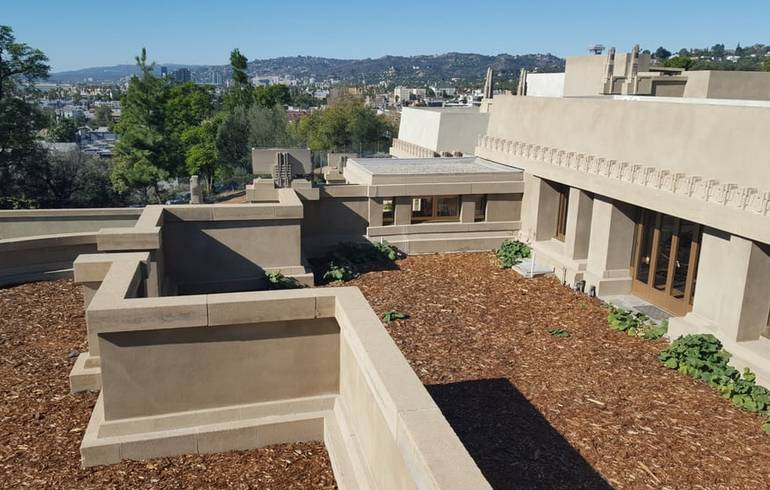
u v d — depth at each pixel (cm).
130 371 680
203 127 5800
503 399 904
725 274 1061
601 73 2334
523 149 1797
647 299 1366
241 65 8144
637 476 721
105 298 686
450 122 3166
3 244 1294
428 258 1738
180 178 5912
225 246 1364
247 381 722
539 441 789
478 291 1442
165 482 654
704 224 1082
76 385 834
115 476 660
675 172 1174
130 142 4488
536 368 1019
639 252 1390
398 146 3759
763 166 980
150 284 1045
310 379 744
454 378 973
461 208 1827
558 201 1736
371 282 1508
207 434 702
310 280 1429
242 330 702
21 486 636
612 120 1371
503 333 1177
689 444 795
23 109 3675
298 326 720
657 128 1227
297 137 6144
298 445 732
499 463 734
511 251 1708
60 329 1065
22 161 3791
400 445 489
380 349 606
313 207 1705
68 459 688
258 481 661
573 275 1462
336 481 657
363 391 625
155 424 697
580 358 1066
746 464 754
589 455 761
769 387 936
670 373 1012
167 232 1314
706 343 1043
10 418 767
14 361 930
